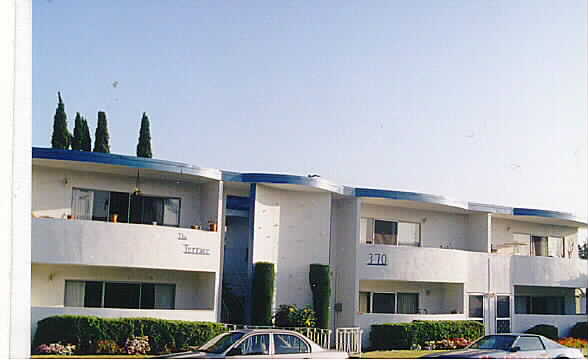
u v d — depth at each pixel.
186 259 24.70
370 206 31.98
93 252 22.91
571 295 39.03
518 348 18.45
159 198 26.75
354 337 27.02
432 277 30.91
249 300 26.64
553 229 38.69
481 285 33.22
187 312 24.41
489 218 34.19
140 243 23.70
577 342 33.59
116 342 22.48
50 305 23.84
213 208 26.44
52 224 22.56
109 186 25.81
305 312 27.12
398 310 32.16
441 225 34.28
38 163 24.05
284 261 28.22
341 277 30.03
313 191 28.91
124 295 25.39
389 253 30.06
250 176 27.19
